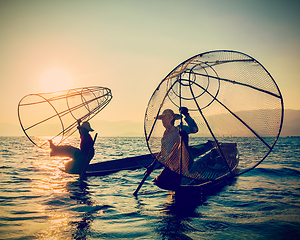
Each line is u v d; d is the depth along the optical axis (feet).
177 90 15.53
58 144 23.45
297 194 16.46
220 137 16.16
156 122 13.73
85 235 9.43
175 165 14.06
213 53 13.37
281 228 10.24
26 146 91.76
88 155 22.74
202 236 9.41
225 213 12.39
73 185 19.70
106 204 14.03
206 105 16.76
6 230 9.77
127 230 10.01
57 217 11.58
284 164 31.58
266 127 13.83
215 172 16.60
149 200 15.19
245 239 9.16
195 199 14.65
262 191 17.35
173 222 11.00
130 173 26.18
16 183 20.02
